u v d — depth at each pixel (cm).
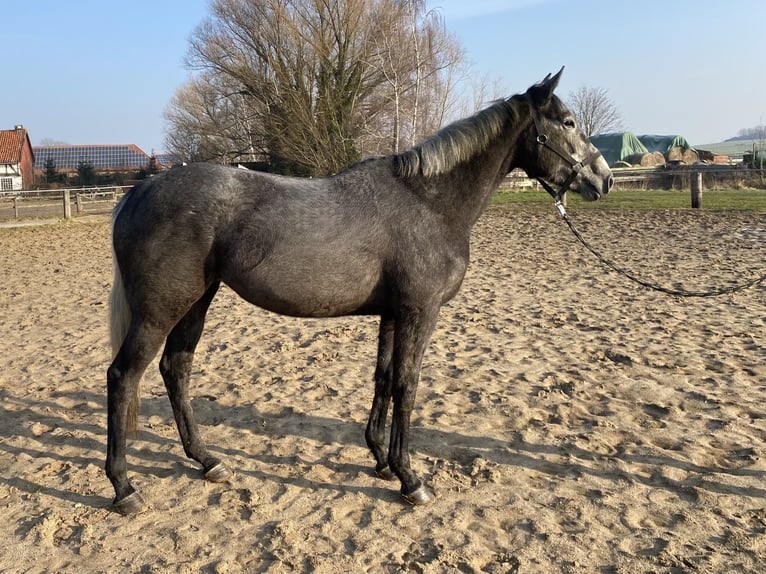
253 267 368
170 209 368
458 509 382
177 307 379
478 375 616
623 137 4303
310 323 845
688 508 376
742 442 457
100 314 923
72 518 380
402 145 2434
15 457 462
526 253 1328
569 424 505
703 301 876
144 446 479
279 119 2733
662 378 588
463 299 947
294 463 449
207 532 363
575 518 369
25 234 1928
